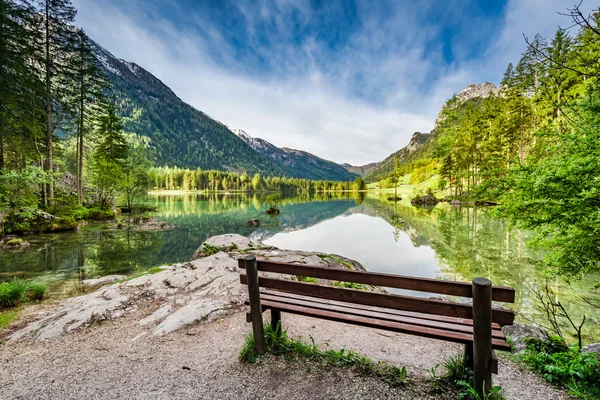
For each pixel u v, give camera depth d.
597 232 4.43
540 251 14.01
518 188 5.15
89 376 3.61
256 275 3.60
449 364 3.19
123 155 37.22
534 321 6.91
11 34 20.59
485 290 2.45
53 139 29.34
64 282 9.80
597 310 7.41
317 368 3.41
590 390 2.84
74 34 26.28
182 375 3.48
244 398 2.96
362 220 31.53
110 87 31.14
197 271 8.18
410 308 2.84
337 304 3.68
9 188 18.80
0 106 20.92
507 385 3.05
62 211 23.92
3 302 6.86
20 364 4.04
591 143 4.32
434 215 33.19
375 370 3.34
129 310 6.04
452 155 52.97
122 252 15.20
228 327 4.91
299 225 28.14
